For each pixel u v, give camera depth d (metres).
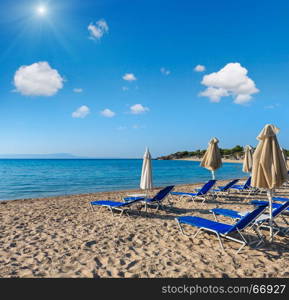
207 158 8.27
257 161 3.86
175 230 4.89
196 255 3.67
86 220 5.76
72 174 23.75
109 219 5.84
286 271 3.19
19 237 4.51
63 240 4.33
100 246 4.04
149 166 6.32
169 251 3.82
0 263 3.40
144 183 6.27
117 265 3.36
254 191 10.16
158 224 5.34
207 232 4.72
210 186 7.88
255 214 3.82
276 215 4.51
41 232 4.82
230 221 5.61
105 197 9.67
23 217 6.10
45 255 3.66
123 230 4.91
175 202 8.04
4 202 8.80
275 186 3.68
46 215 6.31
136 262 3.45
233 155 84.38
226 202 8.07
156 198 6.55
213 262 3.44
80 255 3.67
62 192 12.47
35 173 25.06
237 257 3.59
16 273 3.13
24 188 13.88
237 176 23.31
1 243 4.18
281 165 3.71
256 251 3.79
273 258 3.55
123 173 25.00
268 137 3.79
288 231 4.59
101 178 19.50
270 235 4.14
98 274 3.12
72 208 7.25
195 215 6.23
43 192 12.47
